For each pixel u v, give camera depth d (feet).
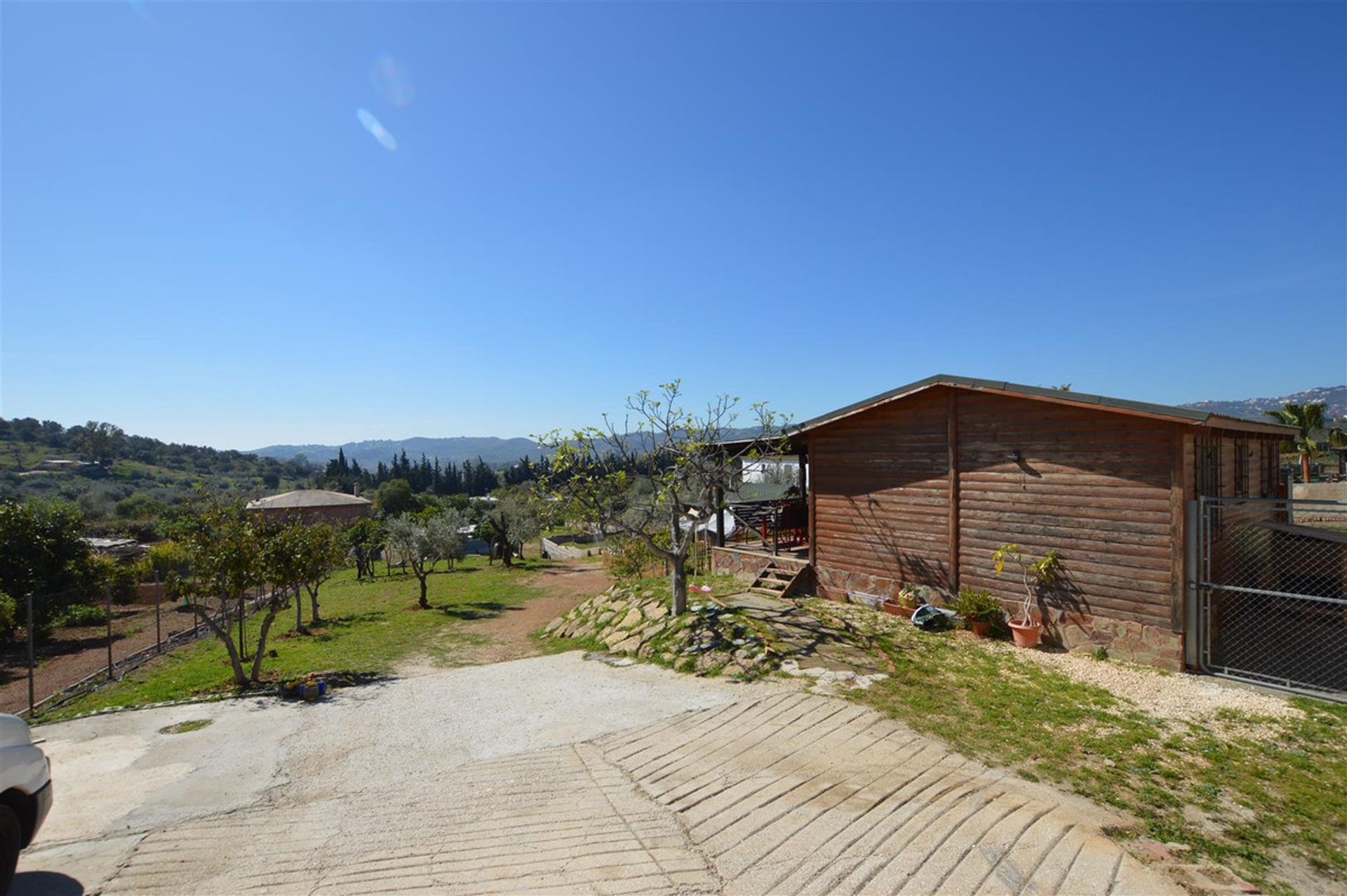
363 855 15.11
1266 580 36.42
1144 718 22.90
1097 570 30.14
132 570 82.12
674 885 13.01
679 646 34.12
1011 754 20.22
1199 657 27.53
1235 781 18.34
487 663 42.24
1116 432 29.48
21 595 61.82
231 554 35.96
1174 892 12.67
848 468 41.60
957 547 35.78
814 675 28.14
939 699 25.08
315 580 39.91
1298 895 13.16
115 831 17.28
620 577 66.28
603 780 19.21
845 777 18.38
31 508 67.92
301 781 20.72
